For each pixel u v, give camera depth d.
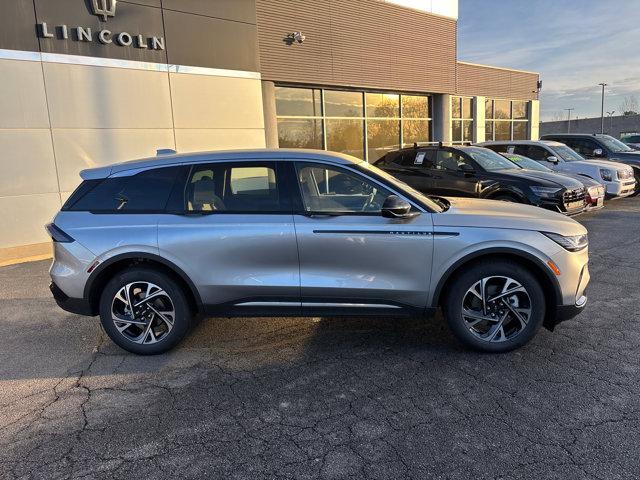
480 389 3.45
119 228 4.05
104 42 9.04
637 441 2.81
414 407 3.25
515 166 9.30
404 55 15.68
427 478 2.56
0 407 3.41
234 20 10.90
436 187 9.19
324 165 4.04
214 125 10.81
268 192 4.04
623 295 5.36
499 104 21.16
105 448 2.90
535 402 3.25
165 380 3.75
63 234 4.11
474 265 3.90
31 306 5.70
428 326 4.66
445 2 17.06
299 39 12.30
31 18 8.28
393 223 3.87
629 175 11.73
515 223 3.88
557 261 3.82
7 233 8.39
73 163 8.95
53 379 3.82
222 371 3.87
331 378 3.69
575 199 8.19
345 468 2.66
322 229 3.87
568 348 4.06
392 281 3.91
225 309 4.08
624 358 3.86
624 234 8.70
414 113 17.03
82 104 8.94
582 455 2.70
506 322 3.97
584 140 14.48
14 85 8.22
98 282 4.16
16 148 8.34
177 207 4.08
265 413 3.24
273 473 2.63
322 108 13.84
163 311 4.13
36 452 2.88
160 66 9.84
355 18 13.96
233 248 3.94
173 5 9.92
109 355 4.25
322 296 3.97
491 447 2.80
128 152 9.59
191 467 2.71
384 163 10.25
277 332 4.63
